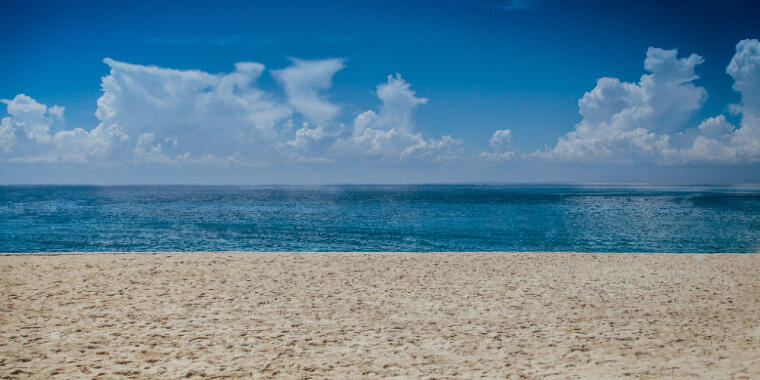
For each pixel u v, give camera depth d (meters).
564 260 14.55
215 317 7.86
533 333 7.10
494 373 5.43
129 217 40.25
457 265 13.54
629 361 5.84
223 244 23.45
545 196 97.06
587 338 6.84
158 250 21.55
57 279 10.91
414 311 8.43
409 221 36.41
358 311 8.40
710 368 5.52
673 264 13.90
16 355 5.80
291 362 5.75
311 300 9.22
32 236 26.39
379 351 6.21
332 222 35.53
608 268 13.21
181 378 5.16
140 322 7.47
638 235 27.19
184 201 75.56
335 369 5.53
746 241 24.53
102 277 11.20
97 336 6.68
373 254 15.55
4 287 9.95
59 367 5.42
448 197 93.19
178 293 9.66
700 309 8.60
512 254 15.83
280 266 13.08
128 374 5.25
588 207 56.28
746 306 8.83
